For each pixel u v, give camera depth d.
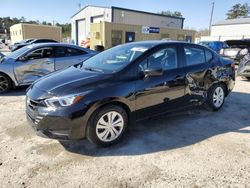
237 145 3.69
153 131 4.17
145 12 32.44
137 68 3.77
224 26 42.88
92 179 2.83
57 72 4.12
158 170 3.02
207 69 4.82
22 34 36.09
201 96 4.82
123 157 3.31
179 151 3.49
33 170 2.99
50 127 3.22
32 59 6.75
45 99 3.25
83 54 7.47
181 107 4.47
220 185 2.75
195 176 2.91
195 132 4.16
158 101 4.02
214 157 3.33
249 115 5.09
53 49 7.04
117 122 3.61
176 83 4.23
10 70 6.52
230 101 6.13
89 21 34.53
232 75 5.46
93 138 3.42
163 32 30.34
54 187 2.68
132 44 4.47
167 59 4.21
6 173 2.91
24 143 3.66
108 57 4.28
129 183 2.77
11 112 5.01
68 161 3.20
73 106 3.18
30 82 6.81
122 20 30.80
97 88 3.36
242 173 2.98
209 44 17.36
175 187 2.71
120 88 3.51
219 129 4.30
